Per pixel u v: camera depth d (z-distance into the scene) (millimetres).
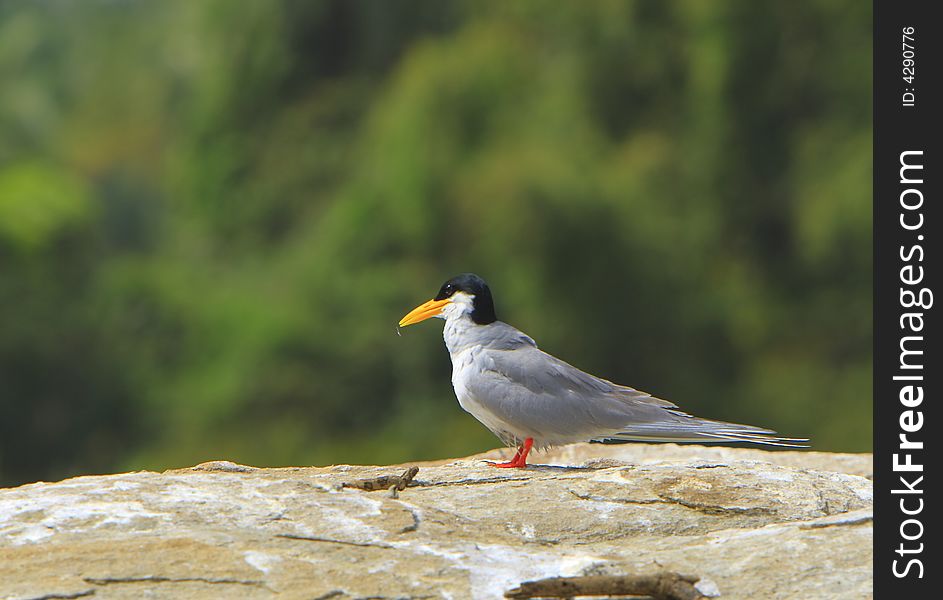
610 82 27328
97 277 30953
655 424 7992
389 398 26172
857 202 24516
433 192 26719
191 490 6867
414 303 26375
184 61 41000
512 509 6922
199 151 35375
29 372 27969
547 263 24859
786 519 6980
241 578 5805
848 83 25562
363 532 6398
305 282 28344
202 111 35594
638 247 25391
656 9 26891
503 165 25922
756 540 6398
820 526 6535
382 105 31328
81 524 6363
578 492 7207
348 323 26922
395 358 26078
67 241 30938
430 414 25281
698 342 25531
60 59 47094
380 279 27078
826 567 6039
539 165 25625
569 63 27734
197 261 34625
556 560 6109
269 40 34938
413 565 6008
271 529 6395
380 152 29000
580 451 10352
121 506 6578
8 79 42406
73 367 28500
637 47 27000
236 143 34844
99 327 29625
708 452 10195
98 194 41531
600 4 27172
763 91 26234
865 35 25625
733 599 5770
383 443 24984
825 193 25000
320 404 26109
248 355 26984
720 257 26703
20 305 28547
